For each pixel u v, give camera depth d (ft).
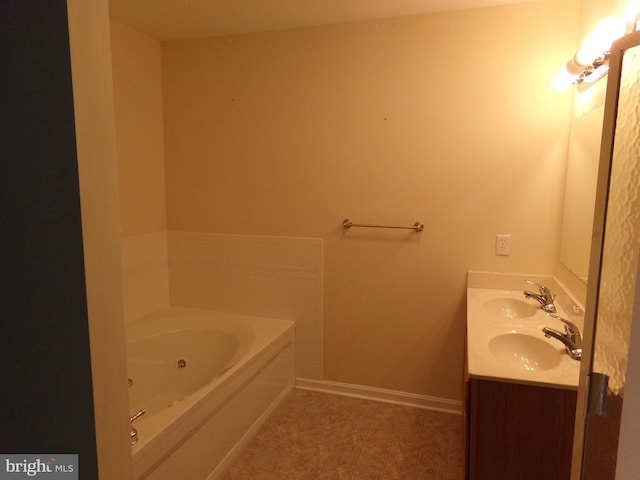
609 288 2.37
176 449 5.80
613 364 2.27
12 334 2.77
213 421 6.63
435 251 8.51
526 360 5.71
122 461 2.97
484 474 4.84
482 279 8.23
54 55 2.42
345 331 9.29
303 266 9.37
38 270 2.64
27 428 2.80
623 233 2.22
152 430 5.45
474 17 7.77
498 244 8.12
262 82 9.14
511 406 4.67
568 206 7.18
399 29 8.19
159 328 9.12
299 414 8.69
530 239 7.95
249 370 7.63
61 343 2.65
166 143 9.97
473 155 8.06
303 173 9.13
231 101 9.41
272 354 8.54
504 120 7.82
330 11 7.96
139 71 9.18
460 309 8.52
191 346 9.35
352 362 9.34
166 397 8.89
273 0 7.50
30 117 2.53
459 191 8.22
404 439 7.82
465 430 5.18
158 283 10.07
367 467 7.06
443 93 8.08
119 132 8.79
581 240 6.27
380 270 8.89
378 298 8.98
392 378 9.12
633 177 2.18
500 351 5.72
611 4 5.65
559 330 5.95
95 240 2.61
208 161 9.75
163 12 8.05
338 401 9.20
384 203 8.68
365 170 8.72
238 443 7.38
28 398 2.78
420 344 8.86
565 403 4.54
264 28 8.84
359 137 8.68
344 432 8.05
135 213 9.34
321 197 9.07
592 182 5.85
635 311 1.90
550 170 7.70
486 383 4.69
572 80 6.59
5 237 2.70
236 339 8.96
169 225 10.22
